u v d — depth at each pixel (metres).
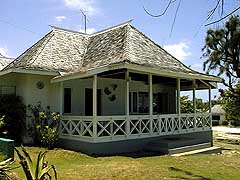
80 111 17.39
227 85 31.66
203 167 10.98
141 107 20.08
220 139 26.62
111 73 15.29
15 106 15.77
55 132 14.47
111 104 18.55
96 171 9.77
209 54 30.88
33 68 15.40
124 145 14.15
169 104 22.05
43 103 16.28
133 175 9.34
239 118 35.78
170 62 18.09
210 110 19.70
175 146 14.78
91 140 13.19
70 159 12.00
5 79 16.92
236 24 28.42
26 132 15.62
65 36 19.64
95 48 18.80
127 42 16.89
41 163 6.56
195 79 18.08
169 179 9.05
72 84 17.08
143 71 14.48
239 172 10.38
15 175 8.10
